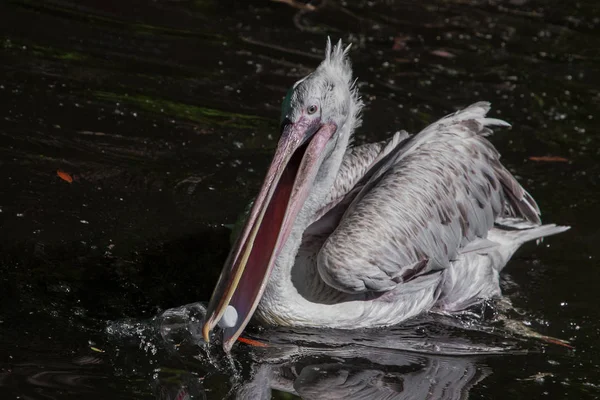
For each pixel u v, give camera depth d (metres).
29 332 9.33
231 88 14.76
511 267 11.78
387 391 8.98
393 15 18.17
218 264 11.02
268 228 9.62
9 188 11.77
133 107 13.92
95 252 10.90
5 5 16.25
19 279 10.20
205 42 16.05
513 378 9.44
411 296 10.73
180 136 13.45
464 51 16.97
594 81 16.28
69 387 8.46
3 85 13.85
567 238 12.20
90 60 14.98
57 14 16.27
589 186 13.23
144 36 15.97
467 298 11.27
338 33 17.09
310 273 10.40
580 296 11.13
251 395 8.67
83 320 9.67
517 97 15.52
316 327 10.25
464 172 11.08
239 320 9.15
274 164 9.39
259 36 16.52
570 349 10.10
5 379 8.48
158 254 11.05
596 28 18.39
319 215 10.95
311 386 8.95
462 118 11.42
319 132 9.79
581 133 14.63
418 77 15.79
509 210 11.77
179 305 10.17
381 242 10.12
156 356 9.19
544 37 17.84
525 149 14.08
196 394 8.60
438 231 10.69
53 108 13.57
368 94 15.01
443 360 9.75
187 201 12.11
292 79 15.19
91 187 12.08
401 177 10.73
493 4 19.22
